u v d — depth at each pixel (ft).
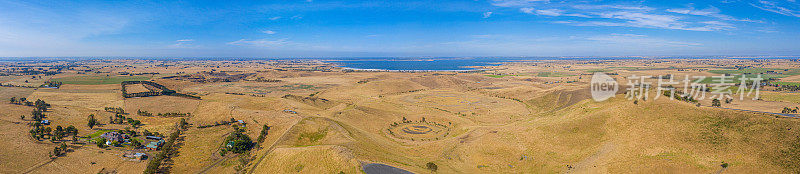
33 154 372.79
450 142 423.23
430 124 564.71
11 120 490.08
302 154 353.51
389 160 353.31
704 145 329.93
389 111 655.35
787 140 301.02
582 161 347.15
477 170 351.05
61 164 355.56
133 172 348.18
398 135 499.51
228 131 495.00
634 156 334.24
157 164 351.87
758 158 296.10
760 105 551.18
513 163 360.28
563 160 355.97
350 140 400.88
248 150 413.39
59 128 444.55
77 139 428.56
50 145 402.31
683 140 345.31
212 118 572.51
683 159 316.40
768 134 316.19
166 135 470.80
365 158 346.95
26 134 431.43
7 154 364.79
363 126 529.04
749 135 323.98
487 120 598.34
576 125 418.10
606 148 362.53
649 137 362.94
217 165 366.22
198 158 385.91
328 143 396.57
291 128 460.96
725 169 293.84
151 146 409.08
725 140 328.49
